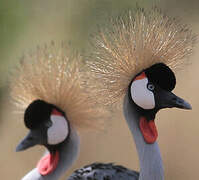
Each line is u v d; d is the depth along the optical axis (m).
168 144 16.53
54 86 10.58
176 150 16.41
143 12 9.88
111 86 9.80
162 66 9.48
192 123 16.42
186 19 18.25
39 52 10.82
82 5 19.08
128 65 9.69
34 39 19.66
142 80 9.56
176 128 16.58
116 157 16.78
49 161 10.67
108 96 9.87
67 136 10.64
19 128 17.81
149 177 9.56
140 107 9.65
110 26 9.97
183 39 9.84
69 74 10.65
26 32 20.27
